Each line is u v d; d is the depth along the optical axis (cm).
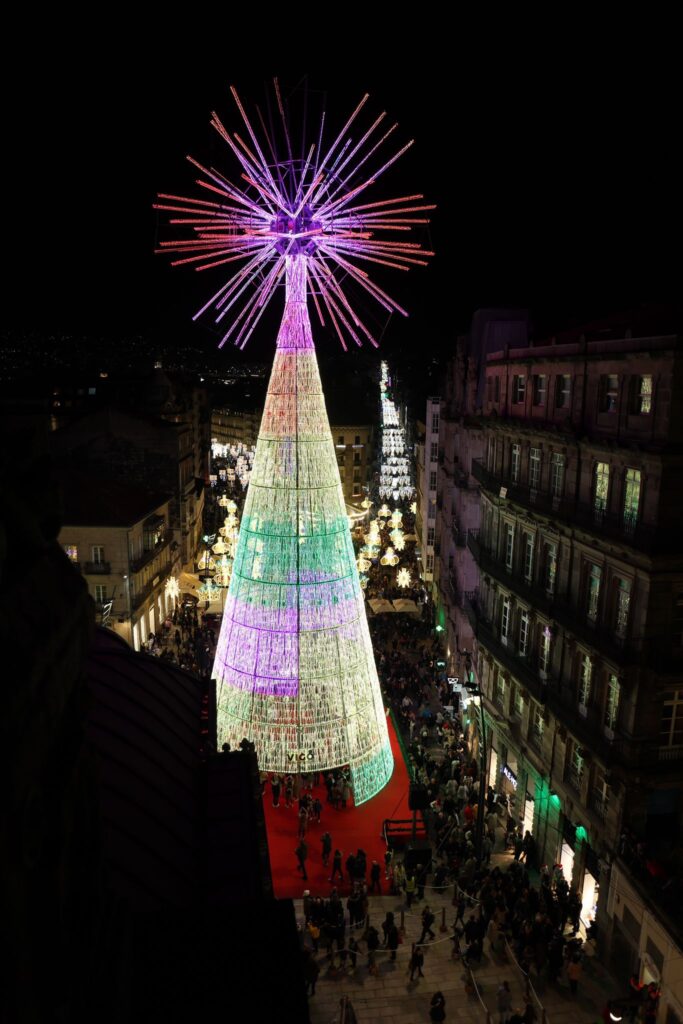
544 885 2697
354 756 3284
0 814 322
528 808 3303
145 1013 736
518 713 3469
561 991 2183
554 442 3070
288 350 3158
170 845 1188
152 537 5744
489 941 2369
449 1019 2022
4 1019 321
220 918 874
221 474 12594
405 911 2597
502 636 3644
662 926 2109
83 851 511
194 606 6100
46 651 398
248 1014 735
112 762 1309
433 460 6519
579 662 2900
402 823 3225
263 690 3180
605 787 2658
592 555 2778
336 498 3247
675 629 2484
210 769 1502
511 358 3591
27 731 356
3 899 325
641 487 2462
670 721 2545
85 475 5597
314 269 2788
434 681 4669
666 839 2609
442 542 5666
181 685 1805
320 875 2939
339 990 2138
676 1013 1983
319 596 3175
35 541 477
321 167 2631
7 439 502
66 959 437
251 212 2703
